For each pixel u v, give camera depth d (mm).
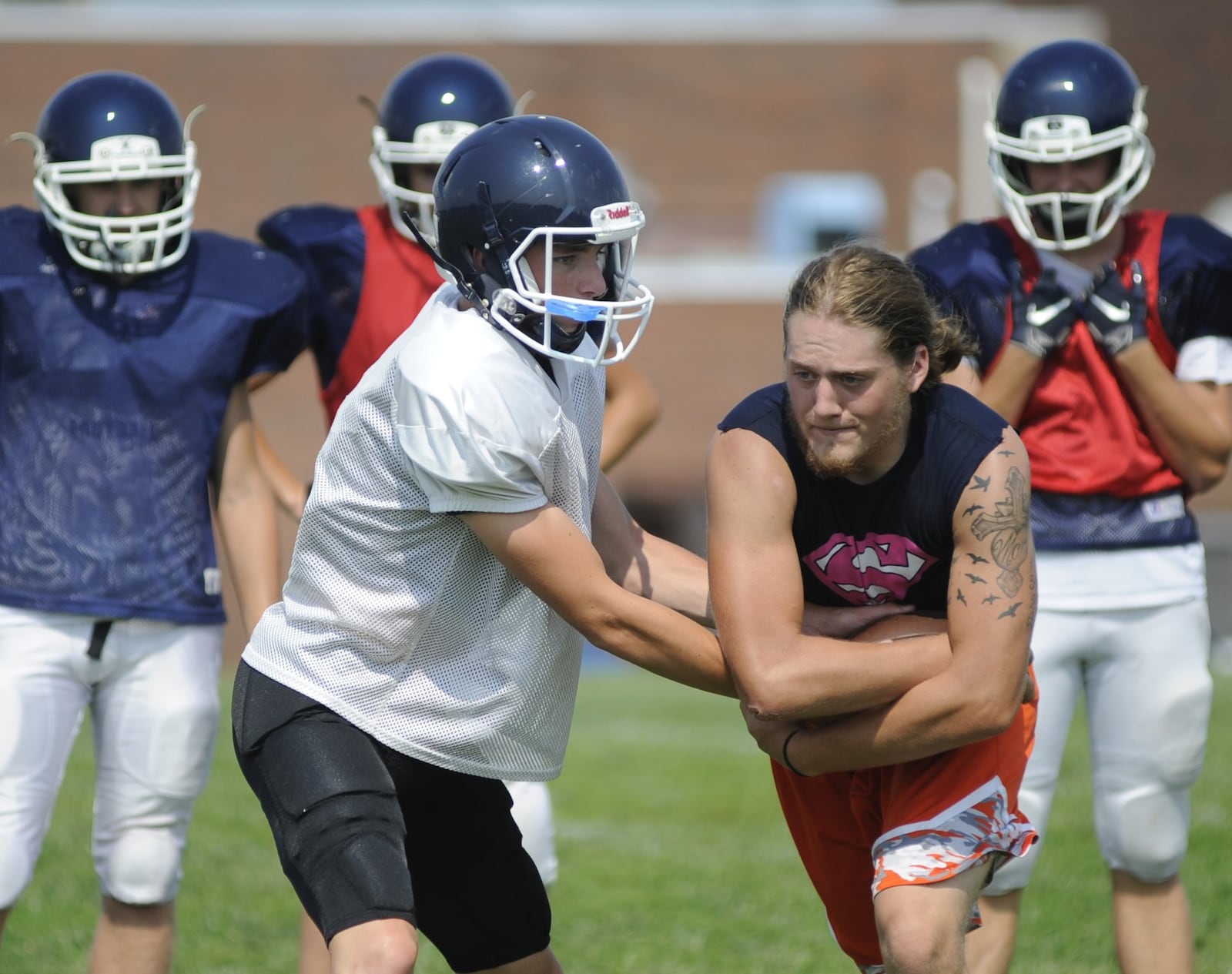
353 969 9586
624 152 62406
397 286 14844
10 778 12766
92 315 13414
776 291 62250
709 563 10680
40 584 13047
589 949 15961
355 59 59906
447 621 10352
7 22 58375
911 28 62125
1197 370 14094
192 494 13578
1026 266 14102
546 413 9922
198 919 16875
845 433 9992
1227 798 20922
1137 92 14102
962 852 10500
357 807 10133
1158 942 13891
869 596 10953
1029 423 14062
